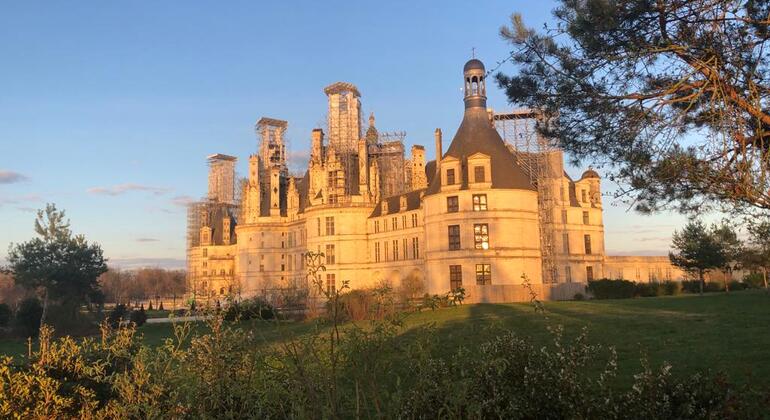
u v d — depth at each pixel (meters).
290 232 121.94
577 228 87.81
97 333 58.41
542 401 10.73
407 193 92.06
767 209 13.30
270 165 131.50
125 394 11.59
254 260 123.44
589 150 15.34
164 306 138.38
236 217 161.12
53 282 64.62
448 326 32.62
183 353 11.64
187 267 153.25
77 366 13.16
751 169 12.65
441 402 9.92
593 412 10.62
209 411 10.57
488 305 50.44
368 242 98.75
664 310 35.91
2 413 11.52
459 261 69.25
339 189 99.62
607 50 13.91
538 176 81.12
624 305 41.72
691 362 18.92
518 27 15.45
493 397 10.70
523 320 34.22
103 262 69.25
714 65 12.77
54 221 66.44
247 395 10.09
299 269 117.25
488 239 69.12
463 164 71.94
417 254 86.75
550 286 64.81
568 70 14.92
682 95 14.38
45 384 11.96
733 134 13.24
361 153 102.25
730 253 64.88
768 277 74.38
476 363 11.16
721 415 9.93
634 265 95.69
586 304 45.69
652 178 14.25
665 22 13.28
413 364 10.37
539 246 71.94
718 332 24.66
